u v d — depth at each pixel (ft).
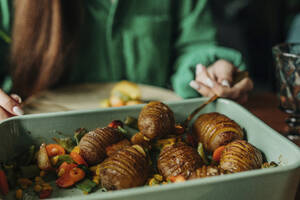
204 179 1.70
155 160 2.20
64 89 3.31
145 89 3.31
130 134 2.31
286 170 1.76
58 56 3.26
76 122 2.24
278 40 6.51
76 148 2.15
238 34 7.55
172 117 2.23
